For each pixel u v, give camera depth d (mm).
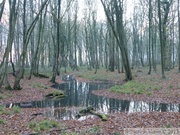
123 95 19281
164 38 33406
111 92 21125
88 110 13086
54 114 12602
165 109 13766
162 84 21781
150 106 14875
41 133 8258
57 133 8328
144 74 32406
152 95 17969
